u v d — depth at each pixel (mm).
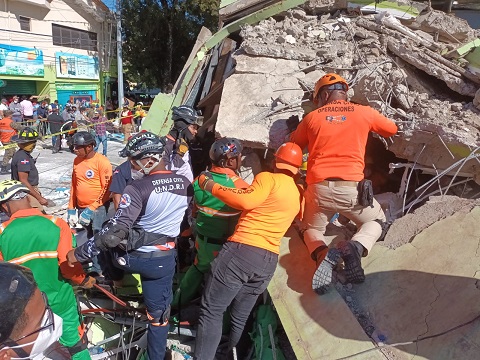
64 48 21922
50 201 7039
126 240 2859
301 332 2818
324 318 2852
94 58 24250
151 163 2918
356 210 3031
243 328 3123
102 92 25453
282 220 2879
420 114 3842
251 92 4152
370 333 2721
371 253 3174
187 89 5684
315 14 5277
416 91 4102
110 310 3592
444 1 6449
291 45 4516
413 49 4102
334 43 4422
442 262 2896
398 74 4016
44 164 11062
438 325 2594
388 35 4363
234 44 6289
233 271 2859
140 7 26188
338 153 2961
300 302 2994
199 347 2986
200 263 3541
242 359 3354
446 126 3521
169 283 3072
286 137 3799
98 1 24062
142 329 3635
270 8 5219
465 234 3004
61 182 9039
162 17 25922
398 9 4828
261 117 3965
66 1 21547
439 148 3654
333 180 2947
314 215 3125
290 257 3348
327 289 2990
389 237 3271
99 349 3506
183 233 4133
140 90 32250
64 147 14047
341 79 3320
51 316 1621
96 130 12555
